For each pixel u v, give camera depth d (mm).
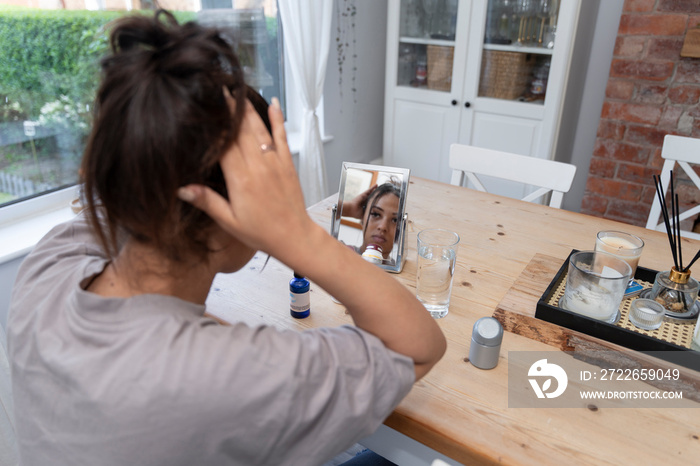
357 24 2881
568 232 1360
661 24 2211
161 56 442
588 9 2455
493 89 2707
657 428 751
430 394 806
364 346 526
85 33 1825
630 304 1021
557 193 1670
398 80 2965
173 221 466
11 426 1342
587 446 717
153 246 498
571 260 955
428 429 743
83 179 479
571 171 1620
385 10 3094
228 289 1089
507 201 1562
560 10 2344
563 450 710
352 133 3148
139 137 418
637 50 2303
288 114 2857
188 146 432
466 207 1512
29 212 1874
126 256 525
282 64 2729
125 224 476
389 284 562
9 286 1652
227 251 568
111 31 471
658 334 919
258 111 549
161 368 450
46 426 500
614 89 2422
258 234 491
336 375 491
